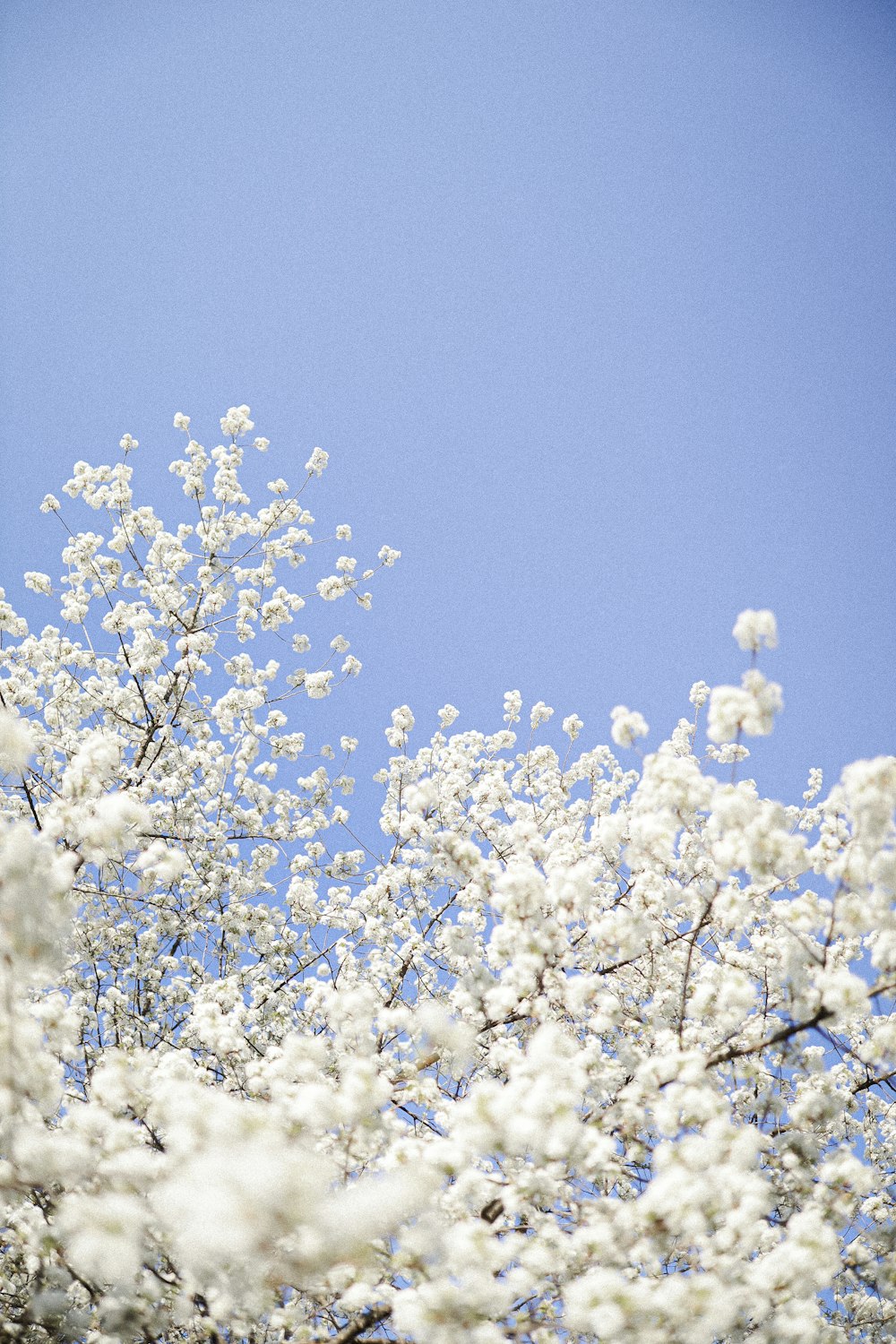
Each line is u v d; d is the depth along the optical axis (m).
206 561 9.96
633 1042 5.54
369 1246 3.00
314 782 9.80
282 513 10.02
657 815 4.59
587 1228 3.70
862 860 3.94
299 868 9.02
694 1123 3.81
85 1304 4.32
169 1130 3.32
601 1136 3.80
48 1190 3.65
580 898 4.61
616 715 4.59
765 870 4.05
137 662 9.20
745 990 4.20
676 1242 3.85
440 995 6.82
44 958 3.35
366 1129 3.54
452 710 9.84
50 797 8.09
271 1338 4.66
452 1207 4.09
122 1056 3.73
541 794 9.28
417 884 7.57
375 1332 4.48
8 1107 3.31
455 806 8.02
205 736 9.67
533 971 4.48
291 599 9.67
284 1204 2.28
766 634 3.94
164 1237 3.65
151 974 8.04
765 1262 3.54
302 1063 4.04
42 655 9.27
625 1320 3.19
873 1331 5.25
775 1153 4.71
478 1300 3.20
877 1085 6.03
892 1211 5.07
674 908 5.66
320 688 9.72
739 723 3.93
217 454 10.14
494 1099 3.27
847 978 3.79
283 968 8.49
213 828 8.95
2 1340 4.31
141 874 5.01
